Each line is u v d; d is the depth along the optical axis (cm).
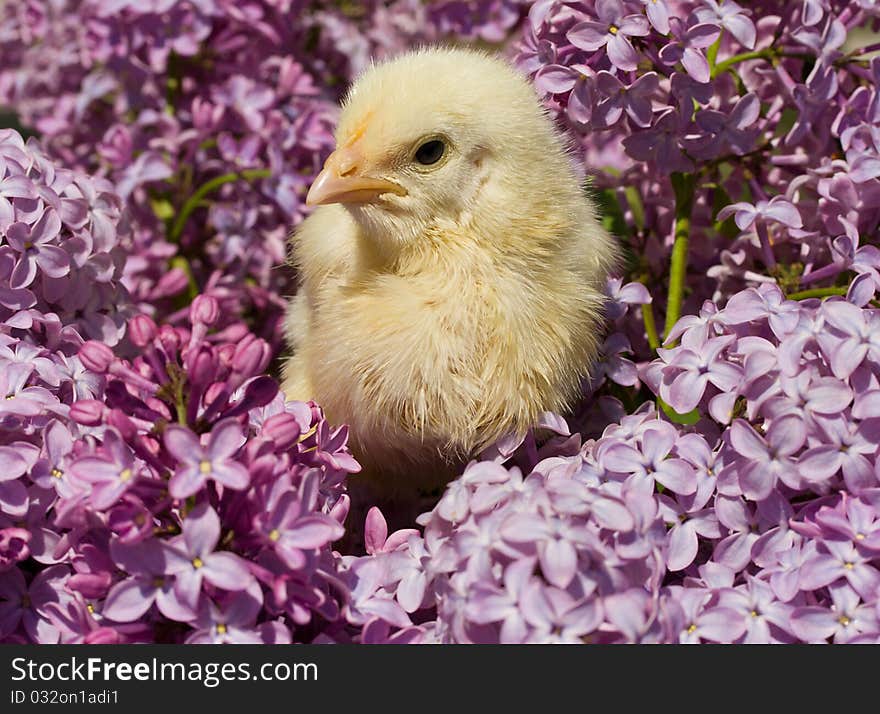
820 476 37
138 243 49
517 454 41
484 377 40
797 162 44
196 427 35
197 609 34
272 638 35
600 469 38
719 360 38
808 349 38
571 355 41
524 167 41
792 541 37
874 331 37
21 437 37
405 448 41
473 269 40
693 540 37
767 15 45
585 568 35
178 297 49
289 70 50
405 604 37
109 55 49
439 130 40
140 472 36
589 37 41
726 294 44
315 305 42
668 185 45
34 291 40
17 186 40
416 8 54
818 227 42
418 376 40
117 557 34
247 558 35
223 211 49
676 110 42
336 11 54
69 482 36
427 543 37
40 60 54
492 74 42
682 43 41
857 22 43
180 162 50
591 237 42
